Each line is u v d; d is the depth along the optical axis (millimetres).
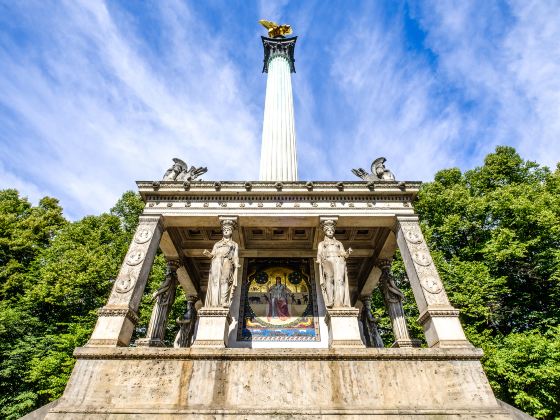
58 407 8797
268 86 23000
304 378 9406
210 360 9711
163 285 15562
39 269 27828
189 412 8734
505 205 24156
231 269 12180
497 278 23281
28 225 31734
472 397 9117
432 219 28375
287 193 13805
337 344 10383
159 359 9719
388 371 9562
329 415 8727
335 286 11773
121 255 29797
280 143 19141
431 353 9805
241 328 13984
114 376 9398
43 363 20047
